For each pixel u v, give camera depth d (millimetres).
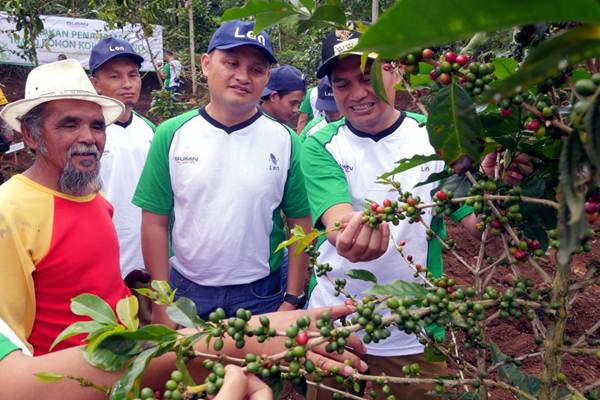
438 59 1221
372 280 1498
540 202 1140
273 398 1110
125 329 1090
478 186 1243
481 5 495
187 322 1143
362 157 2498
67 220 2145
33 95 2242
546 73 600
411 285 1208
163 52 15312
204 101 14180
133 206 3623
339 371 1206
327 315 1157
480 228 1487
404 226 2406
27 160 9656
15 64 14562
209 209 2840
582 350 1138
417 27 503
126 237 3611
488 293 1249
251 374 1070
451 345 1582
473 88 1099
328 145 2514
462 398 1421
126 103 3762
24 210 2049
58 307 2098
